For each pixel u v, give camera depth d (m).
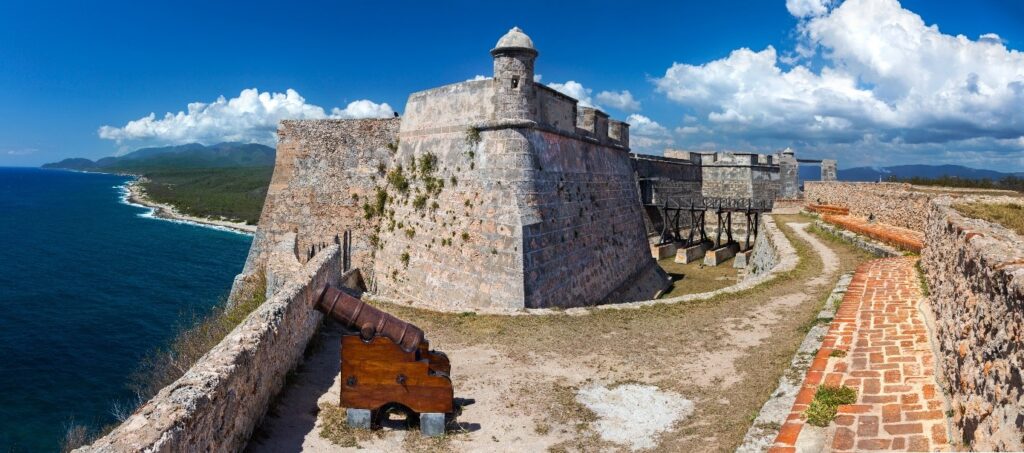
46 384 23.88
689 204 41.50
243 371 6.71
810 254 19.08
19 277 43.81
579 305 18.00
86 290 40.19
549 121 17.95
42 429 20.25
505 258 15.70
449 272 17.17
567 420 7.80
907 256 16.44
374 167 21.92
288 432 7.41
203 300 38.50
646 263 25.55
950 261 7.37
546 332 11.91
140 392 21.17
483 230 16.39
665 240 37.47
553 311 13.42
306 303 10.67
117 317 33.69
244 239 70.00
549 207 17.11
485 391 8.87
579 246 18.73
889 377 6.65
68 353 27.47
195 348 16.78
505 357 10.46
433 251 17.91
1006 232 6.89
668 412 7.92
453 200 17.52
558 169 18.17
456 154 17.73
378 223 21.33
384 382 7.39
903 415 5.65
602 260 20.39
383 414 7.96
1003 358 4.16
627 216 24.11
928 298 9.72
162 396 5.39
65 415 21.31
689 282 28.20
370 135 22.14
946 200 12.13
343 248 22.14
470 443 7.17
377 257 20.77
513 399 8.54
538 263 16.03
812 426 5.67
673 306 13.48
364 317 7.50
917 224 19.75
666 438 7.10
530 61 16.52
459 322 12.77
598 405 8.28
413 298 18.42
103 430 18.92
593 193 20.69
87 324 32.12
